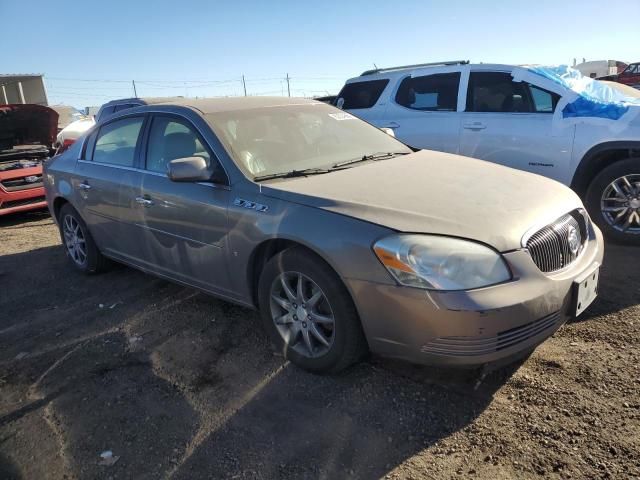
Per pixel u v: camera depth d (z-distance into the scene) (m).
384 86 6.95
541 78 5.64
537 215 2.95
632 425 2.53
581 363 3.08
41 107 8.95
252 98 4.48
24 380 3.46
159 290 4.77
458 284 2.59
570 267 2.97
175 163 3.46
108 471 2.56
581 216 3.29
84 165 4.97
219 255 3.58
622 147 5.02
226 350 3.59
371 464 2.46
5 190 8.10
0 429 2.96
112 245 4.81
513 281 2.65
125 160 4.49
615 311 3.65
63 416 3.03
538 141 5.53
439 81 6.39
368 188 3.22
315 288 3.06
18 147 9.38
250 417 2.87
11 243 7.07
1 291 5.18
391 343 2.79
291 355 3.29
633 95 5.98
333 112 4.62
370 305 2.78
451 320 2.57
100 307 4.52
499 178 3.50
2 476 2.60
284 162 3.73
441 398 2.89
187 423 2.87
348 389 3.04
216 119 3.87
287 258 3.12
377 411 2.83
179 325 4.03
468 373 3.09
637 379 2.87
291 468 2.48
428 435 2.62
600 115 5.18
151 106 4.39
